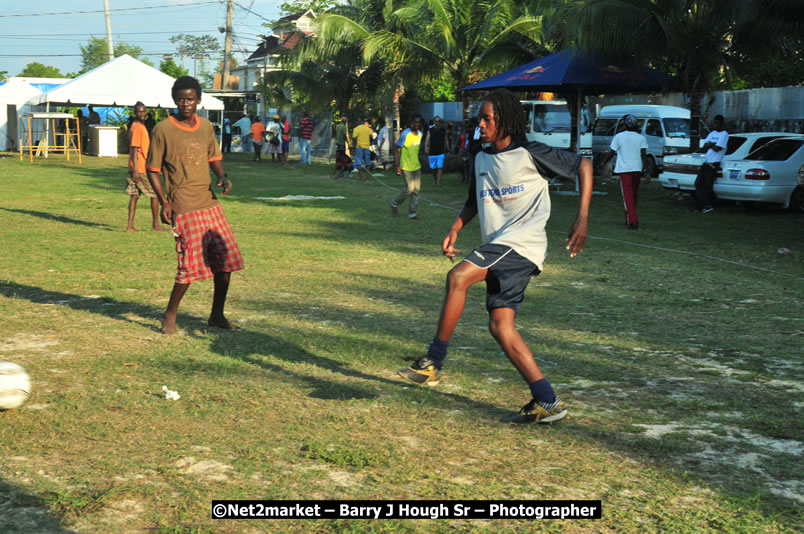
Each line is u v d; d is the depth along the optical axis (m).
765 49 16.47
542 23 22.45
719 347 5.57
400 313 6.54
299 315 6.40
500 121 3.90
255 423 3.88
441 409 4.14
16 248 9.66
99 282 7.61
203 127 5.67
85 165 28.36
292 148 43.12
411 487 3.17
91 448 3.52
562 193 19.53
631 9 16.20
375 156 29.20
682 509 3.01
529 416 3.92
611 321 6.36
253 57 62.31
